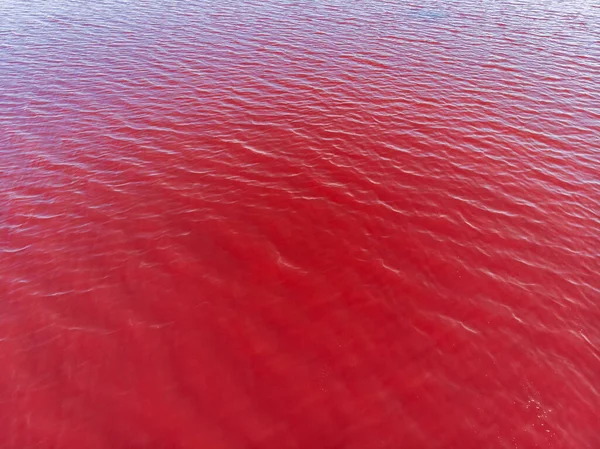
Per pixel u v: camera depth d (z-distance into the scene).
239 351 8.69
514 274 10.44
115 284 10.09
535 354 8.65
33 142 15.40
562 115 17.08
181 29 25.95
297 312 9.48
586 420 7.56
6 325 9.09
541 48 23.09
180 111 17.52
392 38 24.61
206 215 12.24
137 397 7.86
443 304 9.69
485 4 30.97
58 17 28.00
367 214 12.32
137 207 12.52
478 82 19.62
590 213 12.31
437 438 7.30
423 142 15.57
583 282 10.21
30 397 7.81
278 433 7.34
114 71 20.69
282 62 21.70
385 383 8.12
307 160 14.66
